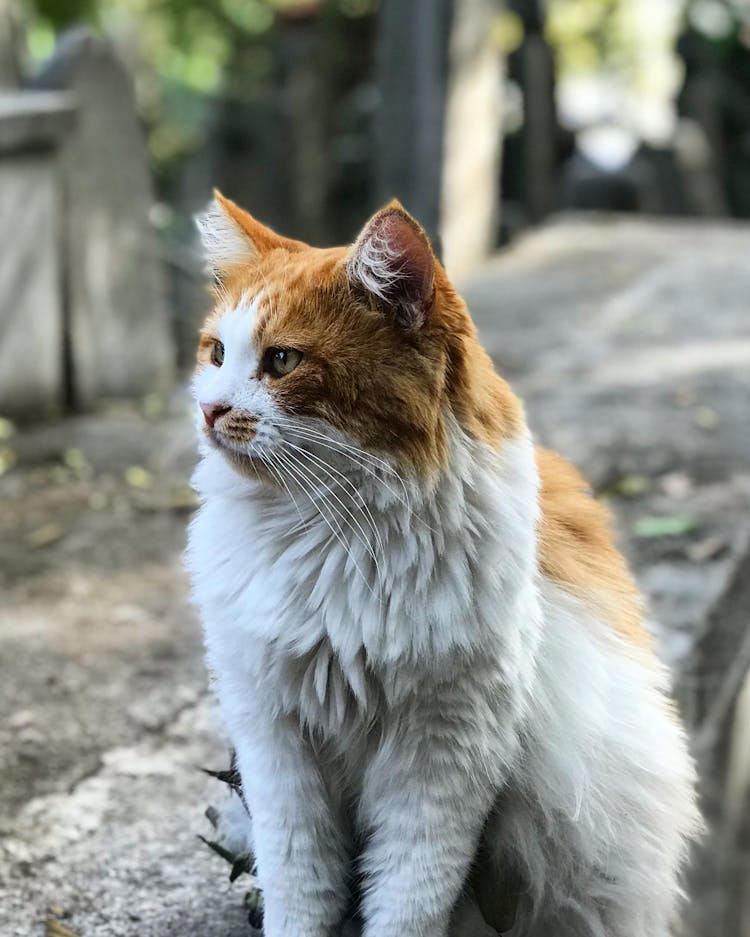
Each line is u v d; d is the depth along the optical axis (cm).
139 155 224
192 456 192
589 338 246
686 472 174
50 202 211
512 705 73
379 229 70
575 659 79
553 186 425
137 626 137
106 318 223
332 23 463
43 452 196
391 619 71
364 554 71
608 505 163
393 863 76
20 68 240
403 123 293
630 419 196
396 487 70
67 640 133
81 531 166
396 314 71
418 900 75
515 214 398
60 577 151
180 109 492
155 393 232
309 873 78
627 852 81
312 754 78
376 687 73
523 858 80
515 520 73
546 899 82
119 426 211
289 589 73
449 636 70
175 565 155
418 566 71
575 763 78
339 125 470
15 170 205
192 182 480
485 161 329
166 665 127
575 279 297
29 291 211
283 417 71
